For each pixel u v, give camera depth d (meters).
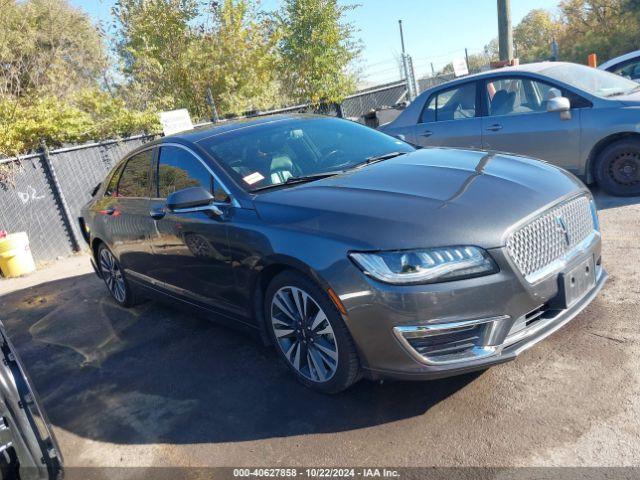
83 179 9.45
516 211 2.98
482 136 7.05
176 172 4.39
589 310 3.86
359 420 3.13
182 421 3.48
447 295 2.77
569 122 6.40
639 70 9.78
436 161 3.81
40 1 19.33
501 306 2.82
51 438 2.37
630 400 2.84
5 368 2.29
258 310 3.67
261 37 14.98
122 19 14.91
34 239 8.89
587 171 6.48
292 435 3.12
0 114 9.75
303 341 3.39
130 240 4.99
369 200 3.20
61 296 6.89
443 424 2.95
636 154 6.18
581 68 6.99
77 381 4.36
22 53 16.44
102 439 3.47
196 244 4.01
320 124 4.62
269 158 4.04
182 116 9.77
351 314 2.96
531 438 2.72
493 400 3.07
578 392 2.99
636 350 3.26
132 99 14.98
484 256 2.81
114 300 6.25
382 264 2.84
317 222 3.17
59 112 10.05
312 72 14.62
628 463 2.45
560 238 3.12
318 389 3.41
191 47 14.41
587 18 46.44
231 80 14.56
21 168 8.72
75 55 19.42
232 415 3.44
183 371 4.16
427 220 2.92
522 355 3.44
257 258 3.43
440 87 7.48
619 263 4.56
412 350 2.87
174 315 5.39
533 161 3.82
